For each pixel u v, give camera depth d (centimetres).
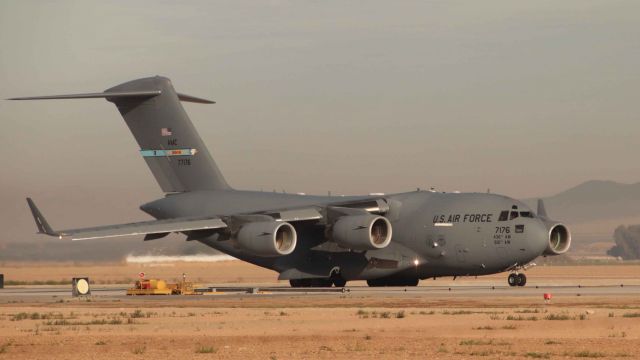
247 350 3306
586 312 4581
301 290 7006
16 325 4362
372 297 6022
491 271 7075
